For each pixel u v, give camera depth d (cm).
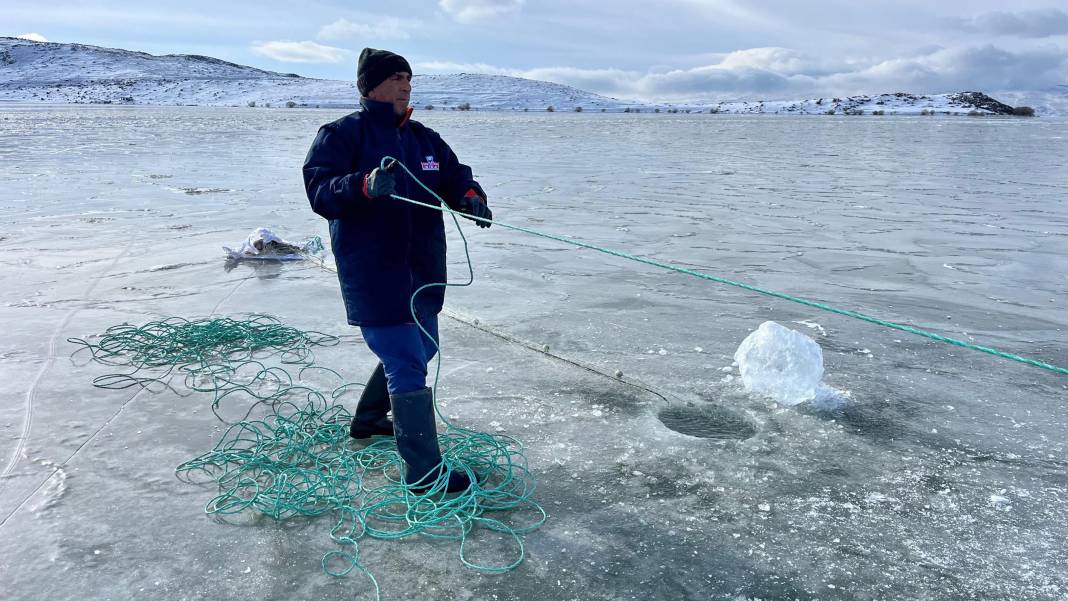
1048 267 680
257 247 694
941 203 1079
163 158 1738
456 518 262
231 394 381
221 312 523
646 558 244
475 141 2522
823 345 463
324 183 255
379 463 305
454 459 294
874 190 1230
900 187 1272
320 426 340
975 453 322
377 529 259
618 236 820
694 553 247
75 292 569
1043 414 364
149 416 353
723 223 905
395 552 246
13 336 464
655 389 385
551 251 738
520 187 1257
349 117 274
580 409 362
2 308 525
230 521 264
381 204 265
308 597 223
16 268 640
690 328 493
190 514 268
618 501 279
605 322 504
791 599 225
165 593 225
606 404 368
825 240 801
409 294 272
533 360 429
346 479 290
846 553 248
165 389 386
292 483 288
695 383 397
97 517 266
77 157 1727
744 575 236
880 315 527
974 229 870
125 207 995
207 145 2178
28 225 848
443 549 248
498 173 1485
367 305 268
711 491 286
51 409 358
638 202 1084
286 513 269
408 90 275
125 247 734
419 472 277
